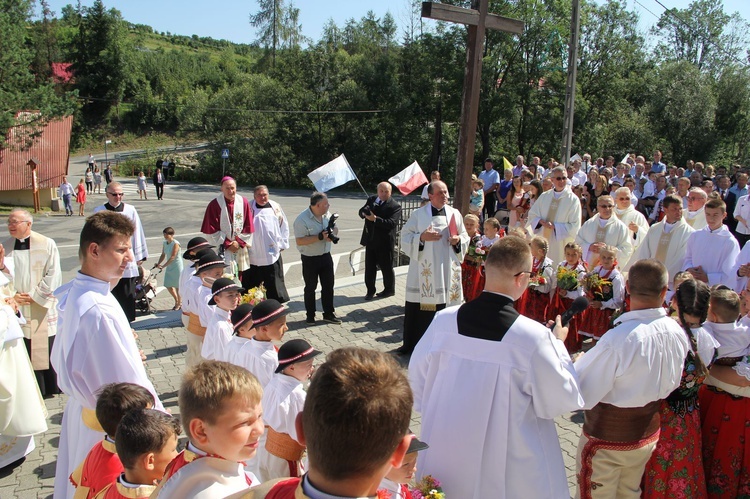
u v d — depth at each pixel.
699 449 3.57
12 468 4.92
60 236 20.39
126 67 67.12
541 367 2.68
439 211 7.11
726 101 39.66
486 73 37.34
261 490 1.56
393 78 43.69
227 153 40.94
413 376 3.03
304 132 43.81
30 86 28.08
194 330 5.80
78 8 67.06
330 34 51.53
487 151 39.72
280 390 3.60
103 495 2.68
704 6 54.12
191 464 2.21
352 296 10.13
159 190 32.09
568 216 9.06
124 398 2.87
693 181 14.49
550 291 7.18
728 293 3.72
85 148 61.22
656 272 3.21
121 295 8.47
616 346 3.11
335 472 1.42
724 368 3.68
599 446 3.28
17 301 5.63
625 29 40.66
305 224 8.36
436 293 7.05
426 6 7.96
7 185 27.91
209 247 5.96
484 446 2.72
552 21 37.25
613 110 40.47
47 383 6.28
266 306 4.23
